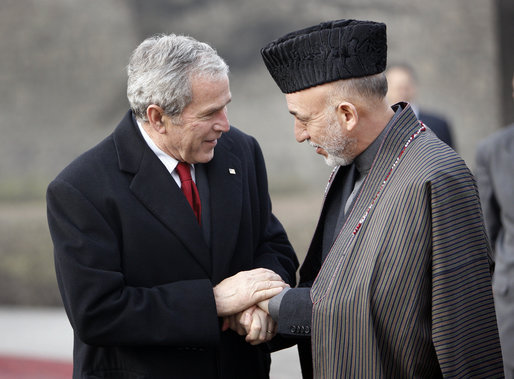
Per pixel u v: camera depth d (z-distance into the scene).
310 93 2.65
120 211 2.75
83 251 2.66
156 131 2.79
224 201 2.94
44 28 10.75
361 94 2.62
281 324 2.75
